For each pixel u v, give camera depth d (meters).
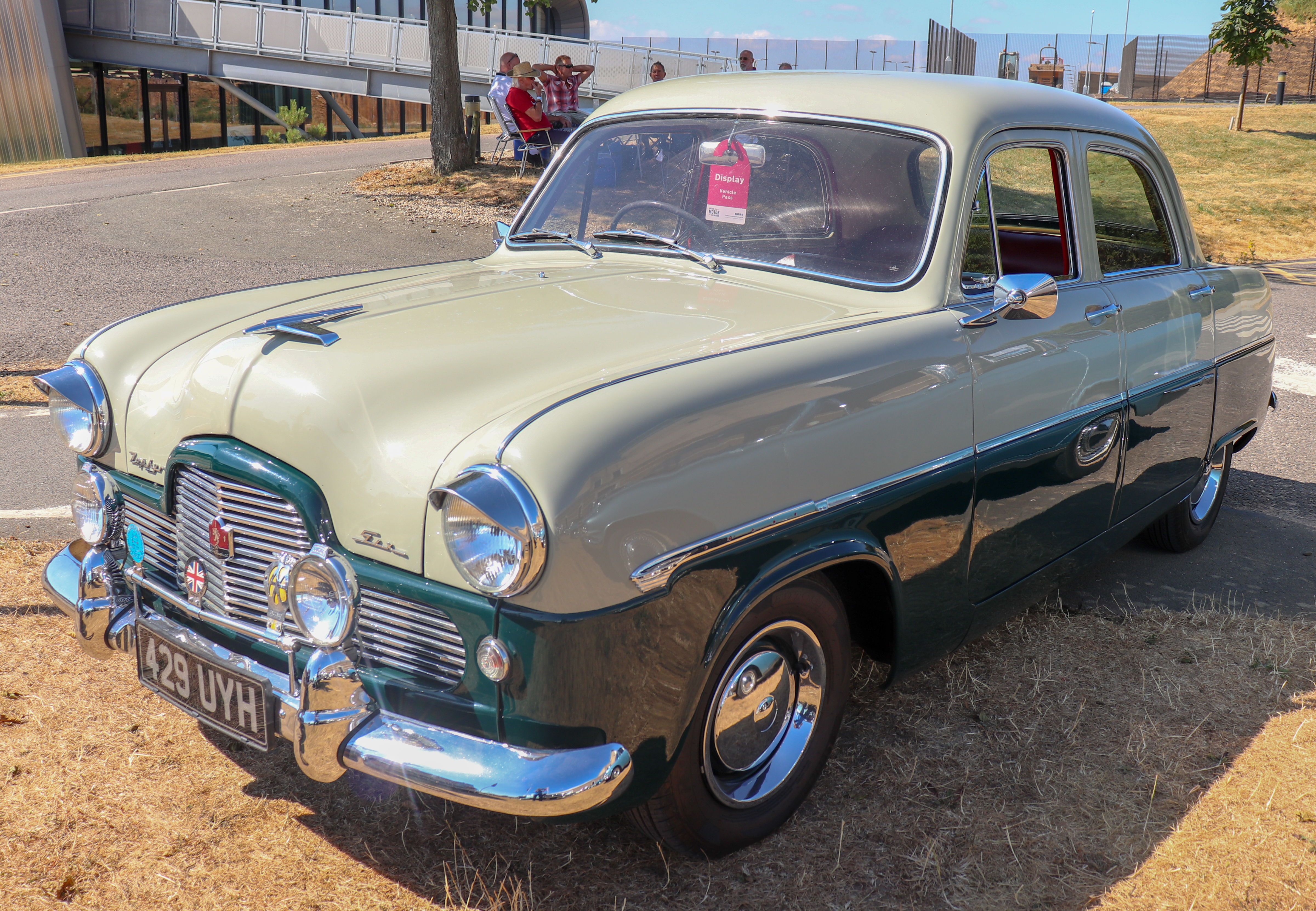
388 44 24.67
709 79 3.75
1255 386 4.74
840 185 3.16
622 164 3.65
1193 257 4.27
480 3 17.36
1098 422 3.47
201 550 2.54
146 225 13.54
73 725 3.12
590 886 2.55
